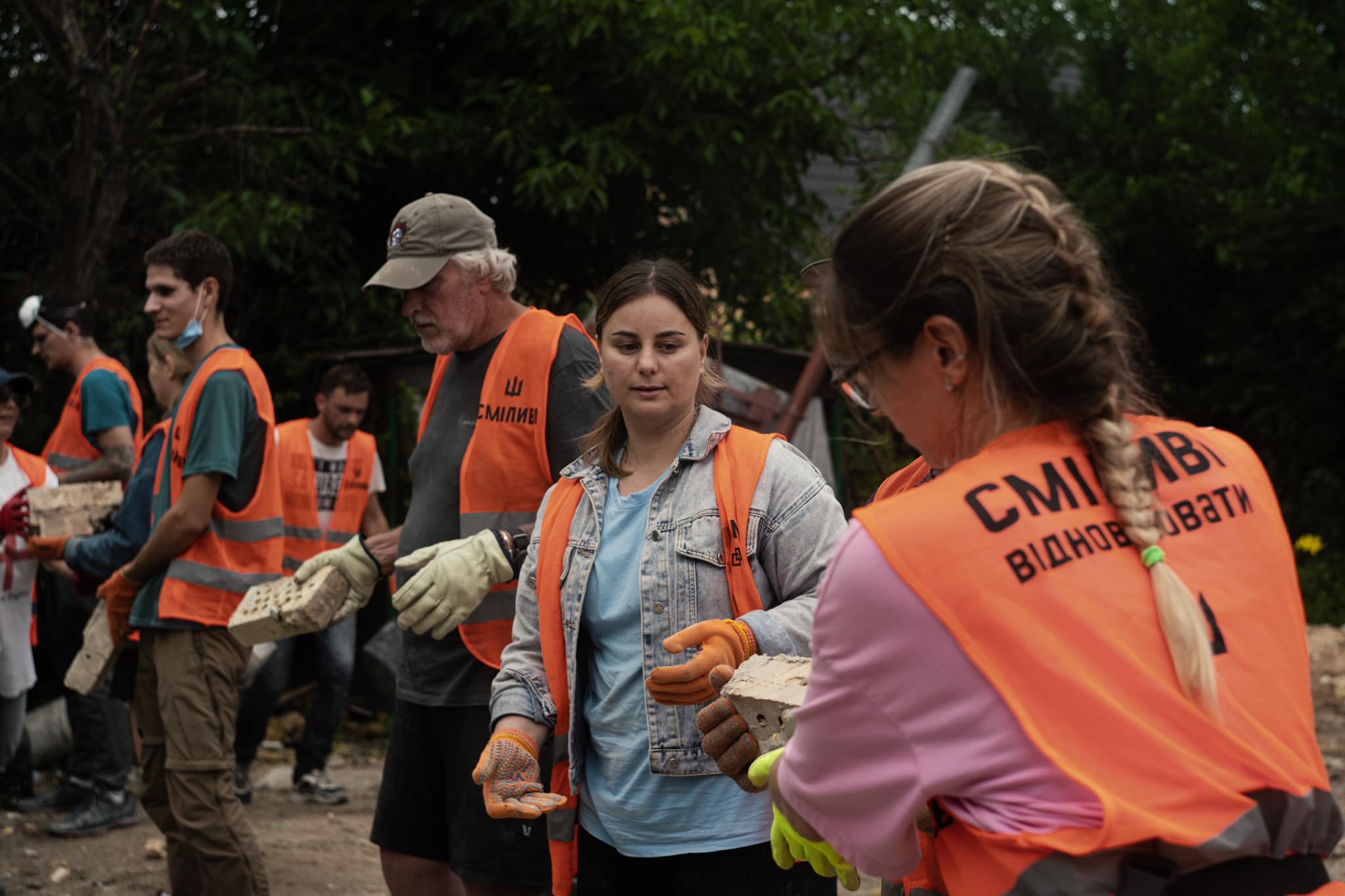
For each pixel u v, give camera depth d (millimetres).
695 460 2424
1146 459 1402
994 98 14234
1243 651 1325
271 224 7469
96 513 4695
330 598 3141
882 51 9062
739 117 8766
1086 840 1232
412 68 8711
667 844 2361
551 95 8227
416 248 3109
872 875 1488
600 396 3057
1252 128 11938
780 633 2189
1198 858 1236
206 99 7660
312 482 6062
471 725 3002
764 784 1773
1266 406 12836
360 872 4789
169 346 4164
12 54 7539
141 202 7656
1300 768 1297
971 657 1283
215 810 3611
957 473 1377
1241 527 1396
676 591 2365
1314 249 12117
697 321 2445
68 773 5570
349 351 8422
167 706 3627
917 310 1370
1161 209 13070
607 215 9023
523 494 3066
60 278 6867
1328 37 11984
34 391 7441
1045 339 1353
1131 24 14000
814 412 8094
